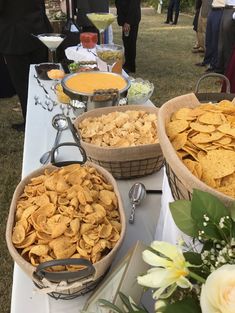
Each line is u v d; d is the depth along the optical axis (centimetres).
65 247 51
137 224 73
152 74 388
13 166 207
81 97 99
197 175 53
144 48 507
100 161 78
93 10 243
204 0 446
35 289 54
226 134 59
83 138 83
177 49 506
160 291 34
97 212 55
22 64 214
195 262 38
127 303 42
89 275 49
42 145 104
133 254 53
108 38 246
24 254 51
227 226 39
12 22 198
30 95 143
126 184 83
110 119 88
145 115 91
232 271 31
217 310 30
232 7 325
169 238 59
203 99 77
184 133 61
